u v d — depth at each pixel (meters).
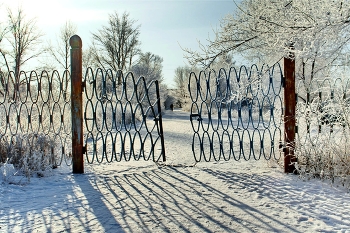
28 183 3.93
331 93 4.39
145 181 4.20
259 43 6.00
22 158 4.43
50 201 3.27
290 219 2.76
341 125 4.19
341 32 3.64
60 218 2.77
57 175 4.50
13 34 24.75
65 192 3.62
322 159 4.27
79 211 2.96
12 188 3.67
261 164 5.45
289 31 3.88
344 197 3.38
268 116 6.16
